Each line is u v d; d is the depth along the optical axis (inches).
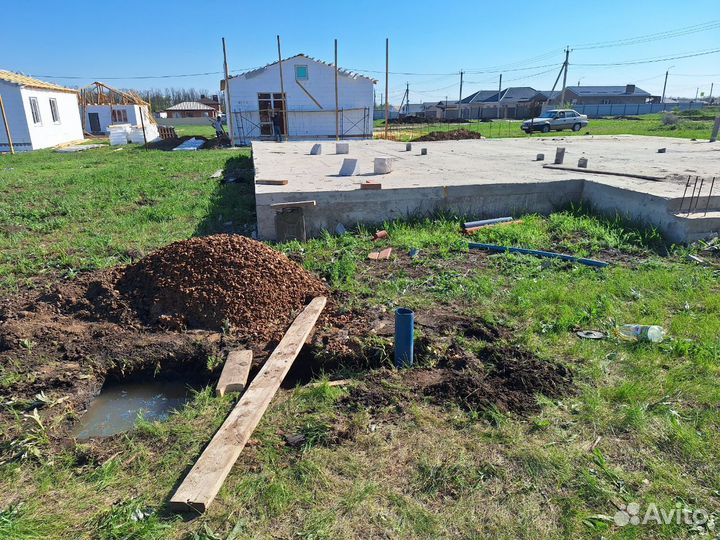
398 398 118.4
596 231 238.1
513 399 116.3
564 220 258.1
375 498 89.5
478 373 127.4
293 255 221.9
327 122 1098.7
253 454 100.4
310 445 102.7
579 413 111.0
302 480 93.5
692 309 158.1
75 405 121.6
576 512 85.8
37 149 902.4
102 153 812.0
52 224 289.1
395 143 659.4
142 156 733.9
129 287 172.7
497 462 97.7
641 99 2807.6
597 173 307.3
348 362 137.4
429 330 149.3
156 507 88.2
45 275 207.5
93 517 86.4
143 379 138.3
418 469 96.3
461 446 102.1
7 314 161.8
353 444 103.3
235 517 85.7
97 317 160.6
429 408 115.0
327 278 195.8
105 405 127.2
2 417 114.6
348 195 257.1
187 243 180.7
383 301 171.2
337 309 165.0
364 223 263.4
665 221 229.3
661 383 120.3
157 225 287.7
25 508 87.8
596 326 148.6
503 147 553.0
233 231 272.8
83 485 94.3
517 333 146.8
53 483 94.9
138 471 97.5
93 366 135.6
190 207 333.1
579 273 191.5
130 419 121.0
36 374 129.9
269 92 1058.1
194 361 141.3
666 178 284.2
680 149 492.4
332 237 250.2
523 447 100.8
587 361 130.6
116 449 103.8
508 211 279.3
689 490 89.7
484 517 85.6
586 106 2461.9
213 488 88.7
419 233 246.8
